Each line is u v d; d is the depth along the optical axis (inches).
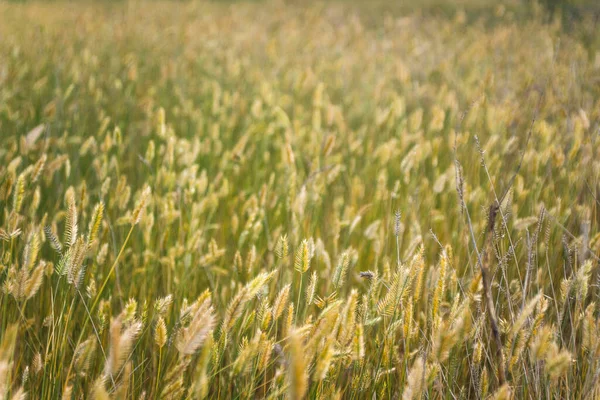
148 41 182.2
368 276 52.7
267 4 301.9
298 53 172.6
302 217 69.3
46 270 57.7
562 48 131.3
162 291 69.2
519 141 91.6
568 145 79.7
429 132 99.8
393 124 101.8
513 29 163.0
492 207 51.1
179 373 46.9
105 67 147.9
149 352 62.0
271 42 151.8
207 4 294.8
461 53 152.2
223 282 68.6
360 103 129.4
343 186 89.2
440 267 49.5
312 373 51.0
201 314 45.8
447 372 53.7
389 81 141.3
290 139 89.9
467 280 60.5
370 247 72.4
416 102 125.3
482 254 51.6
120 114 116.3
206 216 77.7
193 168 70.2
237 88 135.1
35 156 86.6
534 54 135.3
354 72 155.0
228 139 102.3
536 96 98.0
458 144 82.0
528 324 54.1
